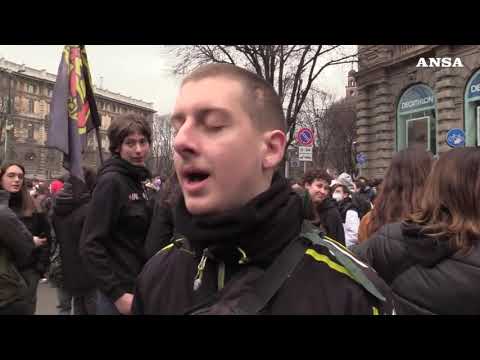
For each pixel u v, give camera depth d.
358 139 20.48
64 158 4.09
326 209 4.28
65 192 3.68
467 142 15.56
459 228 1.66
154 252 2.55
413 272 1.72
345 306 0.89
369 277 0.94
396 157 2.61
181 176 0.91
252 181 0.92
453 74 15.91
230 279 0.97
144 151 2.81
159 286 1.17
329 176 4.30
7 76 42.41
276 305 0.91
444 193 1.74
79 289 3.45
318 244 0.97
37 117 59.12
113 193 2.62
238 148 0.88
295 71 16.58
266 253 0.93
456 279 1.62
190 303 1.08
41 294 6.79
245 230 0.90
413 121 17.98
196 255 1.06
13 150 43.56
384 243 1.84
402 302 1.72
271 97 0.94
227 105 0.87
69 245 3.46
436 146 16.75
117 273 2.60
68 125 4.14
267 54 14.97
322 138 38.78
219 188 0.89
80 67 4.31
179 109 0.91
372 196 8.55
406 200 2.48
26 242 3.17
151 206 2.84
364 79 19.95
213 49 14.93
